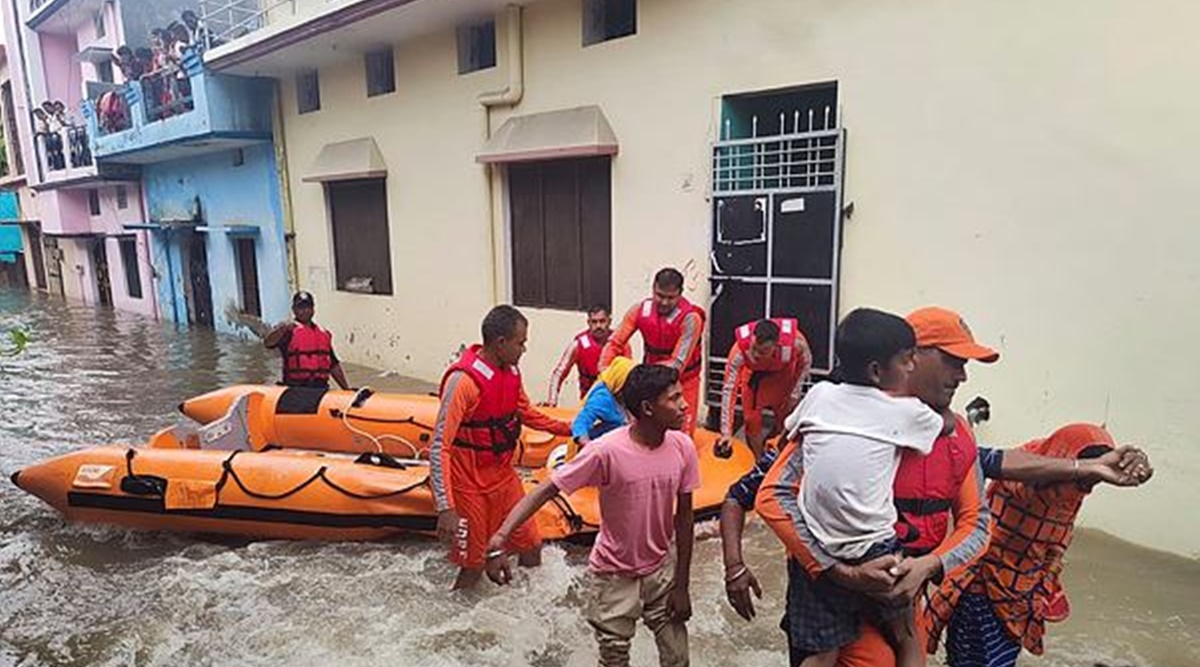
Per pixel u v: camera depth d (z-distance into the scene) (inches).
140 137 509.0
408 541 185.0
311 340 255.4
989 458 89.8
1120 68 165.8
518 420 150.0
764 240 231.6
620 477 106.3
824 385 82.6
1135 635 136.3
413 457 232.8
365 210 402.9
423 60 344.8
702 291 253.0
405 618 150.8
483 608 152.7
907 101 200.2
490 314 143.3
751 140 229.0
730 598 95.4
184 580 169.9
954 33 189.8
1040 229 181.2
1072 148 174.2
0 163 992.9
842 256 218.2
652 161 263.1
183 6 658.2
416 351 380.8
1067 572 159.5
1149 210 164.7
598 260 293.4
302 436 243.0
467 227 339.3
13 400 354.3
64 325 625.0
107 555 187.2
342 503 181.0
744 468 196.9
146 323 633.0
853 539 76.4
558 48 287.9
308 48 365.1
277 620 152.1
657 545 111.7
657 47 255.6
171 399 354.6
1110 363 173.5
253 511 185.0
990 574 93.1
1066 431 95.4
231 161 502.3
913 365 80.0
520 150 293.3
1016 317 187.2
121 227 700.0
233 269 524.4
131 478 192.2
